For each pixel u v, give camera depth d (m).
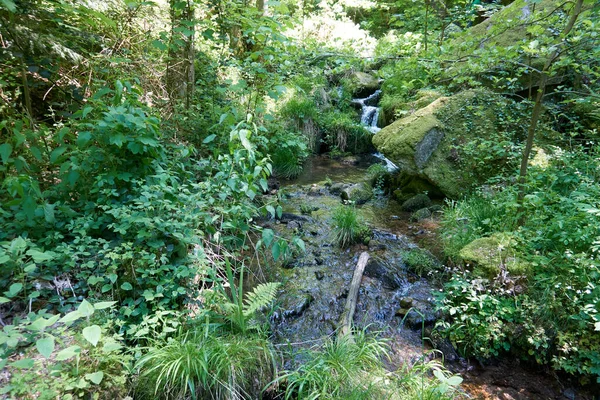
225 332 2.66
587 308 2.65
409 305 3.45
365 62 4.27
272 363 2.59
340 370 2.46
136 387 2.14
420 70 4.49
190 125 4.88
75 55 3.65
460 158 5.38
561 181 3.93
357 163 8.16
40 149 3.01
